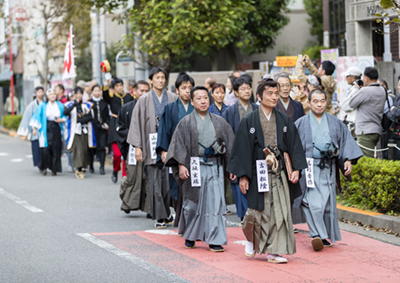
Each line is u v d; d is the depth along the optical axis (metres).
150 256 10.33
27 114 22.30
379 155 15.49
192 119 10.62
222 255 10.39
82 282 8.84
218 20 23.33
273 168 9.68
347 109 15.47
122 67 26.33
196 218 10.67
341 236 11.80
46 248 10.91
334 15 41.09
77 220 13.59
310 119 10.93
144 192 13.47
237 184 12.55
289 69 22.20
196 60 53.62
